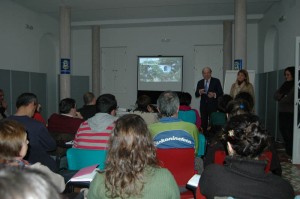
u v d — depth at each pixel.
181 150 2.12
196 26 9.73
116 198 1.22
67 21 7.84
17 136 1.45
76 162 2.46
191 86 9.84
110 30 10.34
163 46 9.98
